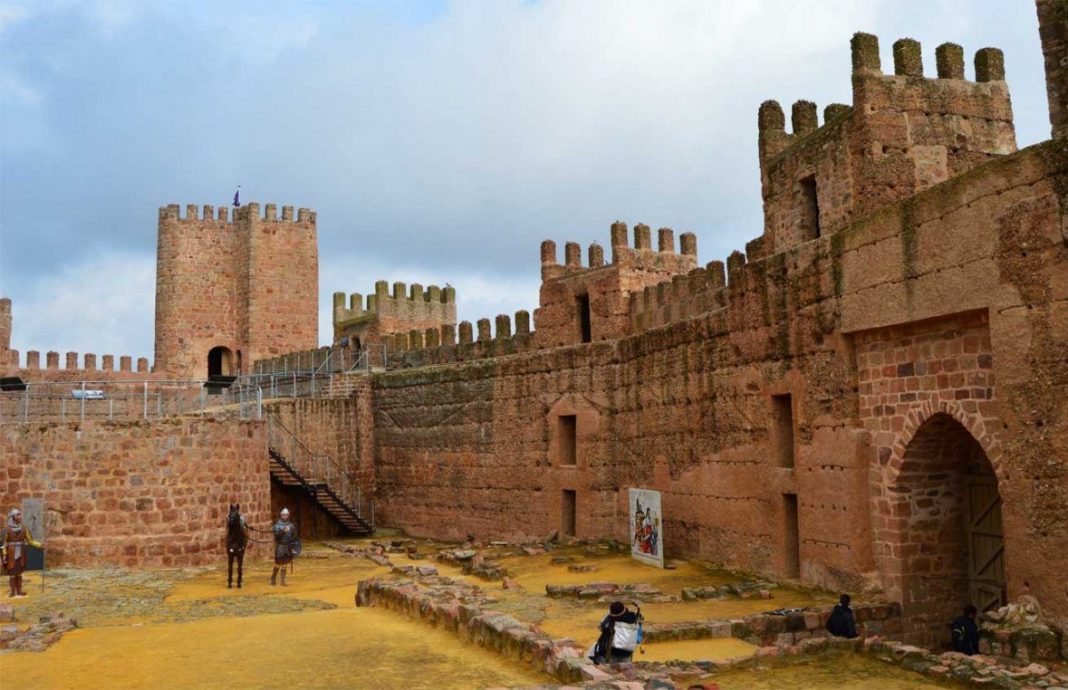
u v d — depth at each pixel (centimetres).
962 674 1490
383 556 3525
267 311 6625
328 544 4081
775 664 1630
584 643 1839
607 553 3278
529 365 3984
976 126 2336
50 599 2498
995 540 2041
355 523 4475
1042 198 1662
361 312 6562
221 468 3353
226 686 1445
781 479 2500
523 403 4000
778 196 2659
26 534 2575
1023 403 1691
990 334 1786
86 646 1800
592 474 3603
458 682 1433
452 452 4400
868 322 2122
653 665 1577
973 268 1812
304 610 2292
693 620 2003
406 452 4697
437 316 6556
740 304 2722
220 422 3378
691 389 3016
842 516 2222
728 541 2780
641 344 3353
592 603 2316
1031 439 1675
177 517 3234
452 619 1806
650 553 2989
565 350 3797
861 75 2262
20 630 1950
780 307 2512
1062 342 1620
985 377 1833
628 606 2234
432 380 4559
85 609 2348
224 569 3138
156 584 2781
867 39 2280
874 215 2111
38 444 3219
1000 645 1655
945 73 2338
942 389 1944
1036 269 1670
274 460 4216
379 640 1764
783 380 2494
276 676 1500
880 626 2016
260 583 2820
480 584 2784
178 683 1473
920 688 1487
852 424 2205
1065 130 1664
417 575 2819
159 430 3266
